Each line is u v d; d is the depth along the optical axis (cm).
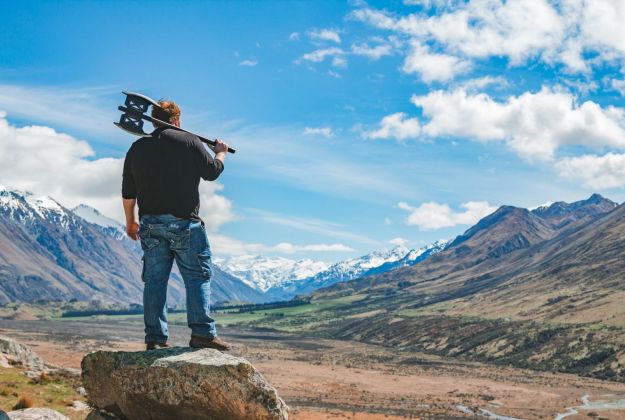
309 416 9356
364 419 9681
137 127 884
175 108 925
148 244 898
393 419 10094
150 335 916
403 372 19625
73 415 2947
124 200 925
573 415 12112
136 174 887
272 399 834
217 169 920
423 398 14025
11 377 3809
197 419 853
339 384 15725
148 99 891
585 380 17988
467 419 11344
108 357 892
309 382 15775
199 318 902
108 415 930
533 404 13550
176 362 843
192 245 898
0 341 4553
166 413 861
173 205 883
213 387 825
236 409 827
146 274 911
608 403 13775
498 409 12744
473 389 15862
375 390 15050
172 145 879
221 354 873
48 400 3216
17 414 998
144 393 853
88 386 920
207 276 922
